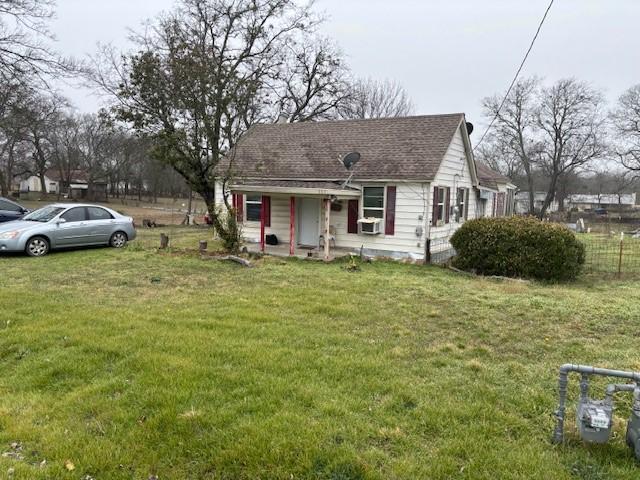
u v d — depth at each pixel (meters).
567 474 3.14
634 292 9.78
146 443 3.50
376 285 9.88
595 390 4.52
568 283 11.25
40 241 12.98
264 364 4.94
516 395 4.36
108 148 58.56
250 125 20.62
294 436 3.51
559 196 54.03
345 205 15.53
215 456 3.32
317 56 31.91
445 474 3.14
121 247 14.68
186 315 7.05
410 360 5.33
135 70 19.16
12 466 3.24
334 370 4.84
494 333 6.54
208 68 17.31
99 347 5.42
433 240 14.85
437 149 14.86
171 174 58.72
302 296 8.57
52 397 4.32
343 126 17.95
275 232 16.91
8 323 6.52
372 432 3.62
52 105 34.44
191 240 17.73
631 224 40.84
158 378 4.54
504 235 11.89
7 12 17.88
